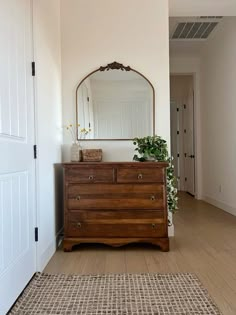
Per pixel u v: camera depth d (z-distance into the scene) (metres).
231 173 4.46
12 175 1.76
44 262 2.38
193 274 2.16
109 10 3.21
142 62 3.20
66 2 3.20
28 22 2.14
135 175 2.74
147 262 2.43
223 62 4.68
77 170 2.75
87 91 3.21
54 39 2.90
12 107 1.78
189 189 6.80
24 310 1.67
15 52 1.85
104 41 3.21
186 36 4.96
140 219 2.74
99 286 1.97
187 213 4.51
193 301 1.76
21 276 1.88
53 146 2.79
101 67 3.20
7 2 1.71
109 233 2.75
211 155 5.39
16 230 1.81
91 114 3.22
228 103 4.52
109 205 2.75
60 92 3.14
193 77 6.09
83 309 1.68
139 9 3.21
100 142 3.22
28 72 2.12
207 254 2.62
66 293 1.88
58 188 2.98
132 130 3.21
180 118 7.26
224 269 2.27
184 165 7.27
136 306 1.71
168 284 2.00
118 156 3.22
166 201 2.75
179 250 2.74
